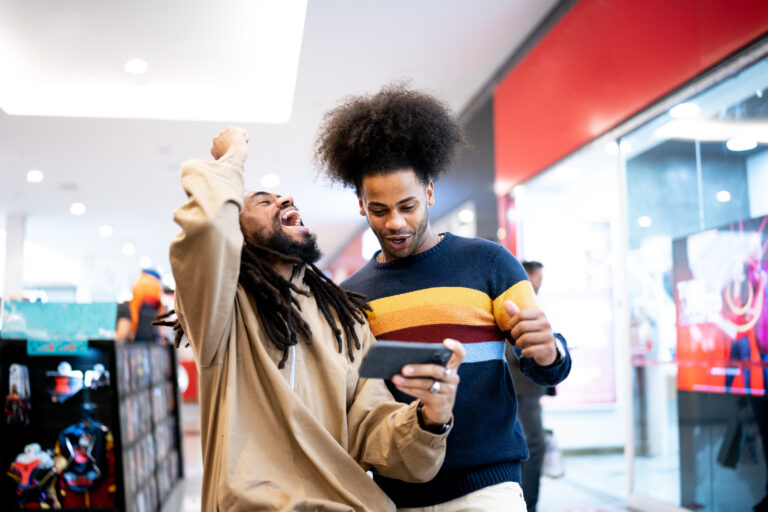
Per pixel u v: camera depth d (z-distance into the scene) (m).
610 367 6.43
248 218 1.49
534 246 5.93
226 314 1.34
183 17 5.26
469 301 1.54
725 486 3.46
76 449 3.41
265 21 5.36
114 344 3.43
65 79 6.40
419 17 4.90
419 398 1.24
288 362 1.43
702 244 3.60
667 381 3.97
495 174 5.98
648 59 3.62
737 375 3.34
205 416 1.41
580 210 6.07
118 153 8.06
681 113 3.62
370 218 1.53
